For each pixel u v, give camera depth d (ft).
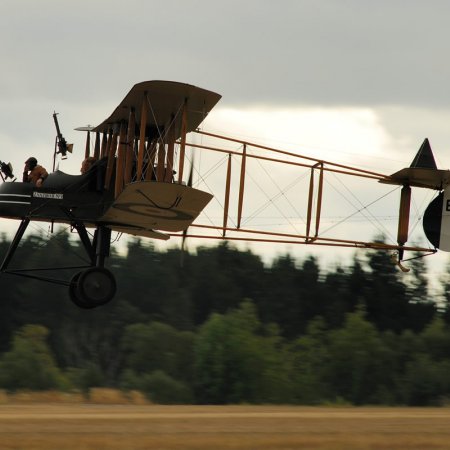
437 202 243.60
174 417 158.61
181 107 182.80
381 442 131.03
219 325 395.14
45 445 119.85
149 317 631.15
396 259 241.96
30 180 186.60
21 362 370.53
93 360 549.13
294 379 402.31
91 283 188.24
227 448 121.19
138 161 180.75
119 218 188.24
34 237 643.04
